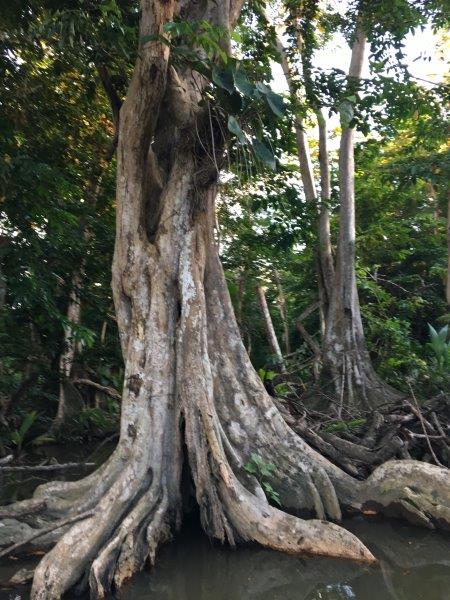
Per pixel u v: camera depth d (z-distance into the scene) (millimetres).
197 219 7652
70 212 12664
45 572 5438
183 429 7020
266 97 6730
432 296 18812
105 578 5582
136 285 7383
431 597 5379
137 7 9164
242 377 7809
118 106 9023
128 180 7480
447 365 12867
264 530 6449
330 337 13430
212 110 7211
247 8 12141
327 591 5586
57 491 6824
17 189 10109
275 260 18734
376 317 16953
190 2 8508
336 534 6293
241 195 16594
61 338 13055
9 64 10914
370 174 18672
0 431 11383
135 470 6602
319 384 13203
